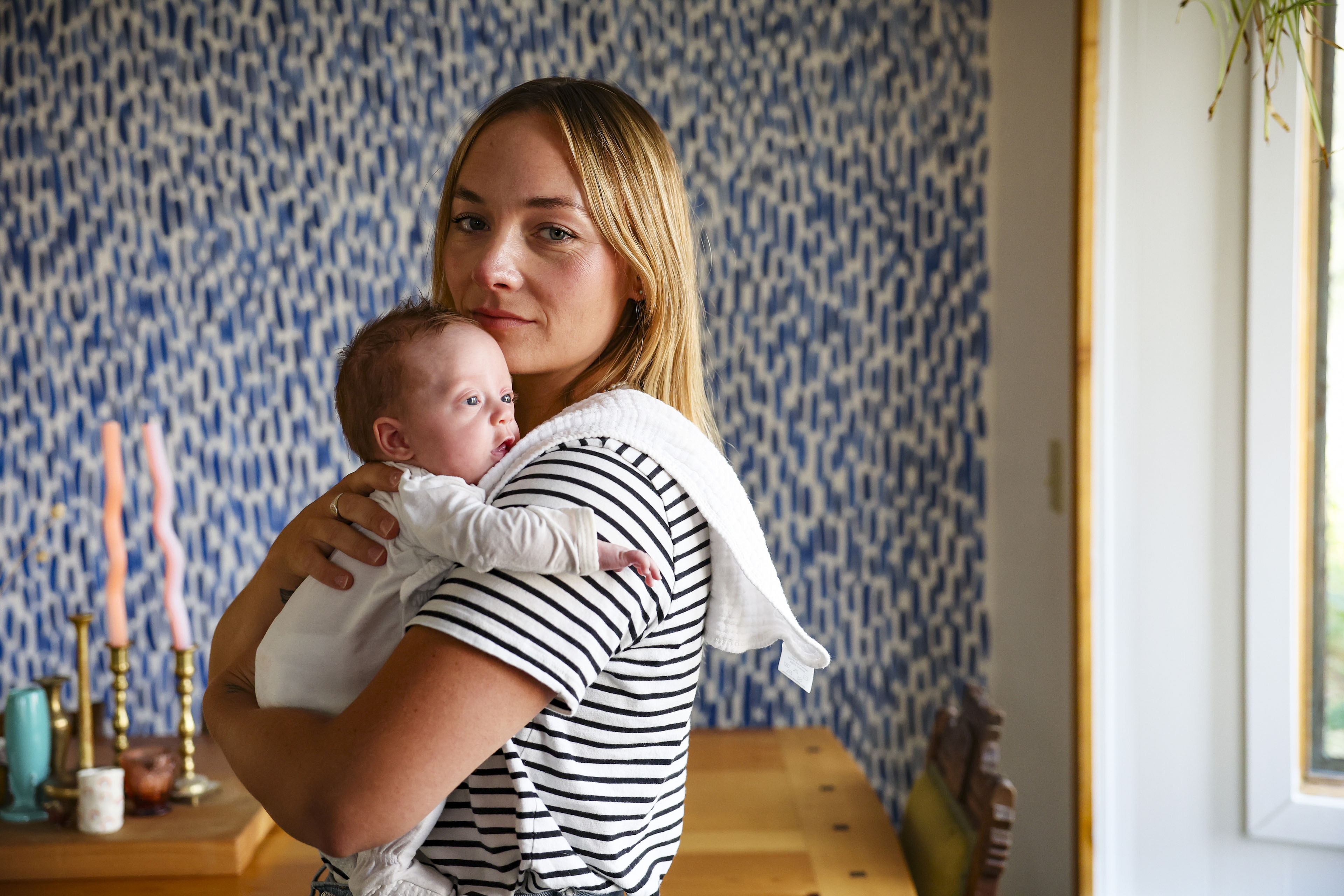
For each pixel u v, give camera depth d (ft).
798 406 7.80
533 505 2.35
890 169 7.68
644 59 7.67
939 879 4.79
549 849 2.37
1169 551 6.07
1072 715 6.63
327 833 2.20
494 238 2.77
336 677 2.64
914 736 7.86
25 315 7.68
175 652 5.60
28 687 5.41
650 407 2.60
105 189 7.64
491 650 2.19
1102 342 6.11
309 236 7.70
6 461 7.73
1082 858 6.17
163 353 7.72
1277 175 5.64
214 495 7.78
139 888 4.70
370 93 7.64
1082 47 6.05
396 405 2.74
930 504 7.78
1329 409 5.75
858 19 7.64
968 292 7.68
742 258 7.76
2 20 7.57
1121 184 6.06
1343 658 5.78
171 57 7.61
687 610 2.58
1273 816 5.86
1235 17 5.43
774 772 6.27
